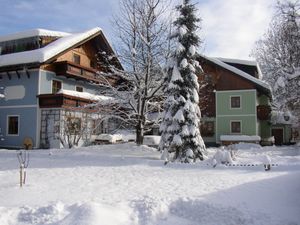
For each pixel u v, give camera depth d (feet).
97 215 24.26
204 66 112.57
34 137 87.04
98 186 36.32
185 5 61.16
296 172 42.50
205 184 35.91
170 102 58.13
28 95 88.99
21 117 89.56
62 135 84.12
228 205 27.30
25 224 24.29
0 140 91.86
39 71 87.86
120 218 24.93
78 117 88.43
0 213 25.36
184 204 27.61
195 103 59.72
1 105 92.89
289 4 80.23
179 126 57.72
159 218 25.79
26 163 55.98
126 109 77.36
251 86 110.73
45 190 34.32
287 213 25.73
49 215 25.22
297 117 97.60
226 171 45.62
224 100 112.98
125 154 66.08
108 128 96.89
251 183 35.17
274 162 54.19
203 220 25.66
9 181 39.52
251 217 25.08
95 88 109.29
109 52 102.89
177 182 37.76
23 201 29.91
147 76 72.18
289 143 125.80
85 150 72.69
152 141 89.61
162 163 53.57
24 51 97.30
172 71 60.13
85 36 97.86
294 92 84.79
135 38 73.92
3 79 93.40
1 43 102.42
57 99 84.07
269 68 130.62
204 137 114.62
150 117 85.76
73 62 95.66
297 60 89.81
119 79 83.92
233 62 126.00
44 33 97.96
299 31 83.66
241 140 105.09
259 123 122.83
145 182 38.32
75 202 28.76
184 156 56.80
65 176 43.32
